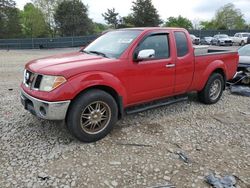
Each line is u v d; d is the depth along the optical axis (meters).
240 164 3.77
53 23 58.94
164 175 3.47
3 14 53.03
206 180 3.38
